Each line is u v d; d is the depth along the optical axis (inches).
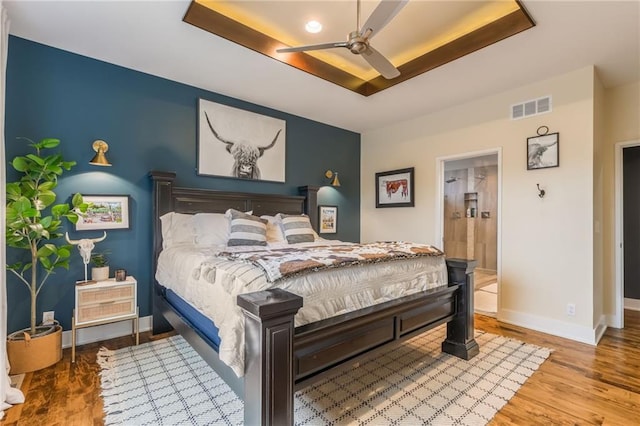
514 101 139.8
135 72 126.6
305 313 70.1
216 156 148.0
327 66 131.8
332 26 106.4
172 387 84.9
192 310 92.2
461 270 106.5
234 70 125.3
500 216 143.7
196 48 109.3
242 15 100.7
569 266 123.8
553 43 103.4
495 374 92.8
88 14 91.2
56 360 98.1
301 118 182.7
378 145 203.5
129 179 125.4
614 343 117.0
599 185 128.6
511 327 134.3
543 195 130.8
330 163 197.6
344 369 73.2
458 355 104.0
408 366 97.7
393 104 160.2
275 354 57.2
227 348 61.1
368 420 71.8
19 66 104.0
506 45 104.6
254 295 60.4
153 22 94.9
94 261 112.5
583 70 120.9
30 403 77.3
